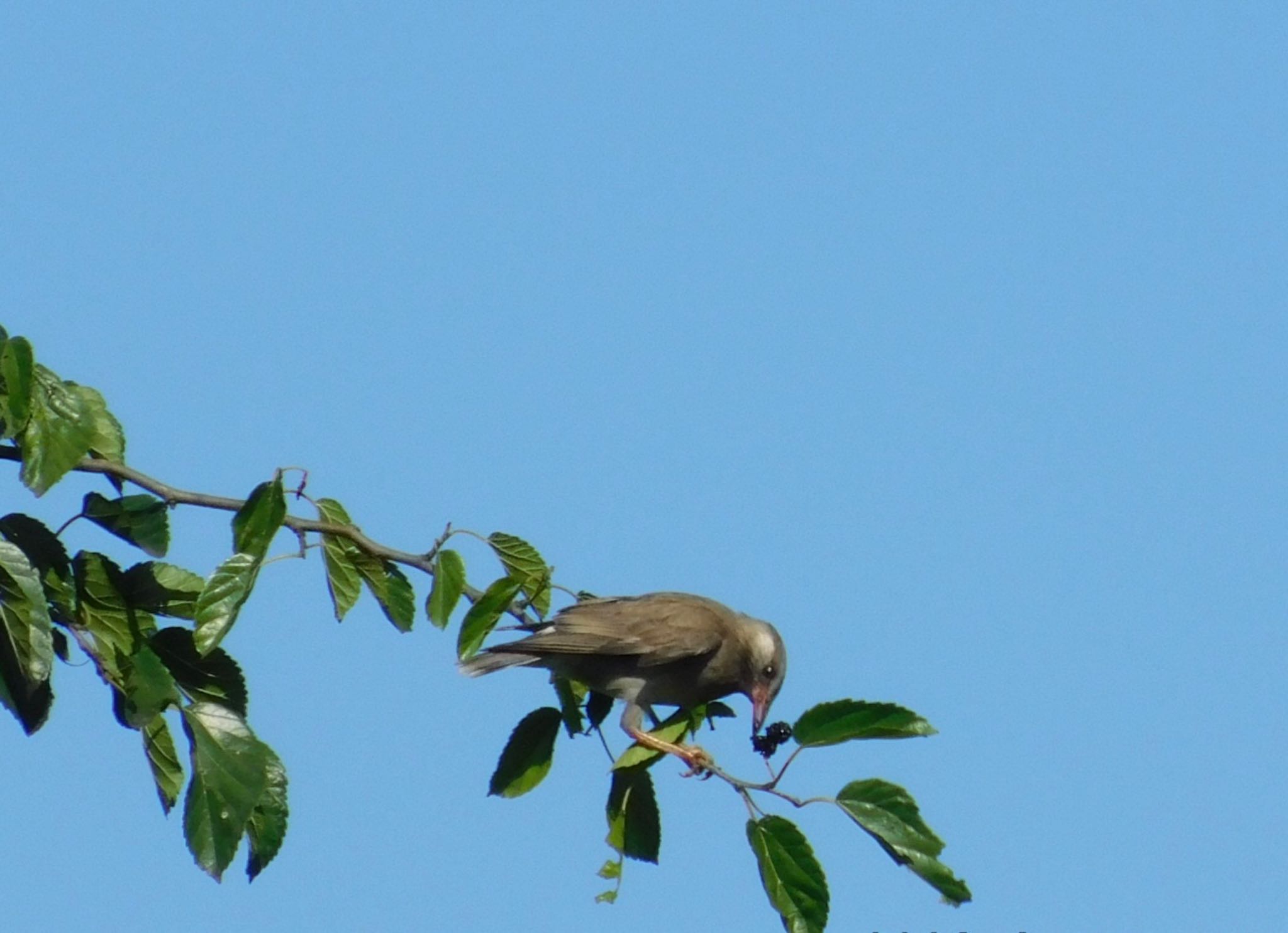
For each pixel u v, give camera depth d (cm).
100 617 1190
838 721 1116
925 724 1094
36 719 1095
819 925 1111
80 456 1208
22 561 1071
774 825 1123
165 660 1165
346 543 1357
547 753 1381
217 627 1145
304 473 1336
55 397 1223
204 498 1274
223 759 1109
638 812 1352
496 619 1341
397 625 1378
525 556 1447
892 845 1095
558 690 1416
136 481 1273
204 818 1095
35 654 1060
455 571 1327
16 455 1247
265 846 1122
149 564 1192
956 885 1086
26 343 1187
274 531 1191
